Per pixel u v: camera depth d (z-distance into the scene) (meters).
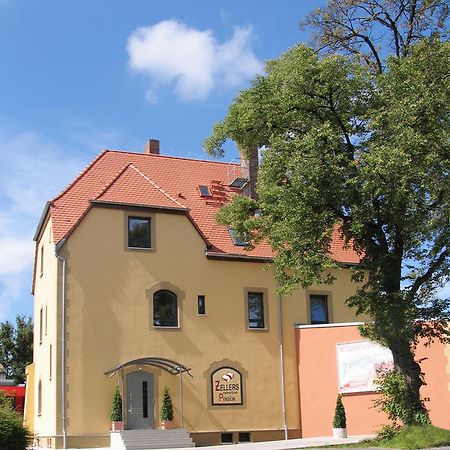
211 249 31.97
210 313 31.14
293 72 21.67
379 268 22.31
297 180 20.91
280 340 32.28
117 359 28.69
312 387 31.28
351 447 21.34
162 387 29.31
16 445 20.03
